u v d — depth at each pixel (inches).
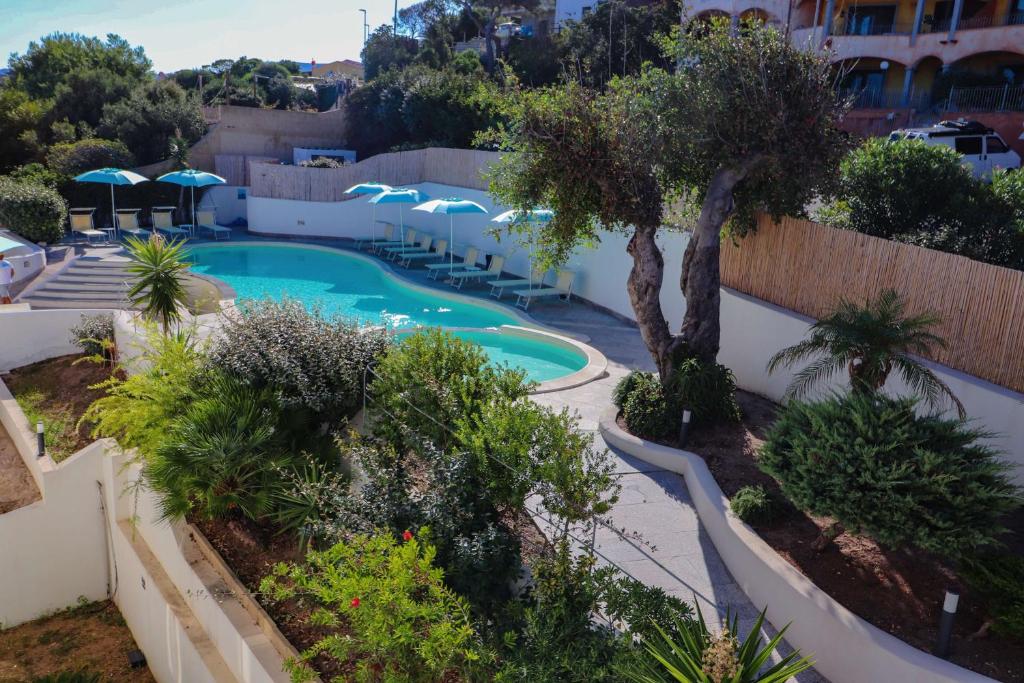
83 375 618.2
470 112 1259.8
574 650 223.9
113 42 1745.8
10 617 450.3
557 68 1277.1
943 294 370.0
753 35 430.0
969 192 523.8
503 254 957.2
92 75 1425.9
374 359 374.6
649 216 430.6
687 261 460.1
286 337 369.7
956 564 280.2
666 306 690.8
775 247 478.3
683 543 337.1
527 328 722.2
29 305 674.8
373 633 209.0
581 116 421.1
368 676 222.8
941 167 522.0
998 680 222.4
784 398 438.6
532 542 300.0
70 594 469.1
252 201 1193.4
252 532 337.4
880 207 527.5
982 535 239.0
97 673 378.6
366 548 231.5
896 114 1090.1
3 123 1312.7
